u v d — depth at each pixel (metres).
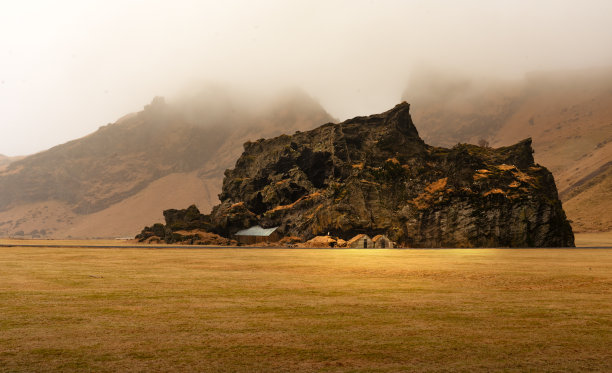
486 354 14.44
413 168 151.25
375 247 127.75
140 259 63.91
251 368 12.89
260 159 196.12
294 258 66.75
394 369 12.86
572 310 22.45
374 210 138.88
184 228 164.12
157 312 21.62
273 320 19.78
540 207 130.38
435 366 13.17
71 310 22.03
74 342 15.72
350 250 102.31
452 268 46.94
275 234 155.38
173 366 13.02
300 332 17.47
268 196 173.25
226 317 20.44
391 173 146.38
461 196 133.00
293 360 13.70
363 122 187.00
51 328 17.92
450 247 130.00
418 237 132.50
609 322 19.44
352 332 17.50
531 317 20.58
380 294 28.23
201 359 13.77
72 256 69.69
